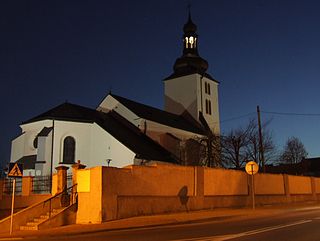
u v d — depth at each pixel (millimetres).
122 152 45469
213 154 53219
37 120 46562
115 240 13180
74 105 51438
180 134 58094
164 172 22828
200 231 15242
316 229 15180
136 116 52750
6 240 15281
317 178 39250
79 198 20500
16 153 47938
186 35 69812
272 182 32406
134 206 20938
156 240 12812
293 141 73688
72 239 14164
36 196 24969
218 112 69688
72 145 46500
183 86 67000
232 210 25219
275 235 13578
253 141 51406
